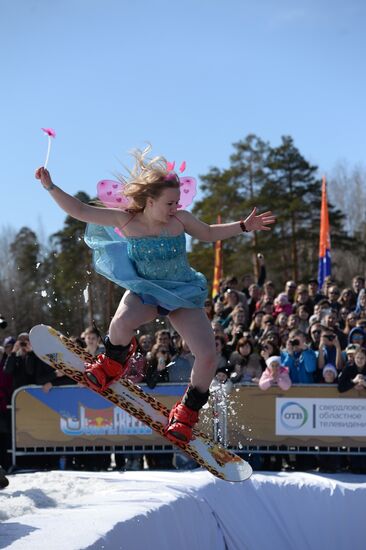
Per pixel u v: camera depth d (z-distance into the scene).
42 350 4.68
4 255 28.52
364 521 6.68
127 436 7.82
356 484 6.89
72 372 4.61
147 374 7.79
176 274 3.99
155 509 4.96
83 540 3.87
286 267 34.12
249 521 6.30
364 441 7.63
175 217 3.98
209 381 4.10
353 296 10.36
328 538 6.60
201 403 4.18
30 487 5.75
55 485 5.88
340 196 47.91
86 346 8.05
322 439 7.67
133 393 4.50
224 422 7.68
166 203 3.88
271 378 7.72
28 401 7.91
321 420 7.69
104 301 8.33
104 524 4.28
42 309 20.50
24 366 7.99
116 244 4.03
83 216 3.91
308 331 8.91
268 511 6.52
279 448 7.69
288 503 6.64
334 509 6.68
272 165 34.91
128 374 7.77
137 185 3.89
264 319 8.93
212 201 35.38
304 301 9.98
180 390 7.71
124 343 4.17
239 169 35.56
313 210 34.88
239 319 8.93
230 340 8.93
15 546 3.71
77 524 4.27
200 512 5.71
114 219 3.95
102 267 4.04
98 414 7.86
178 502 5.39
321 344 7.98
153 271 3.96
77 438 7.86
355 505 6.71
